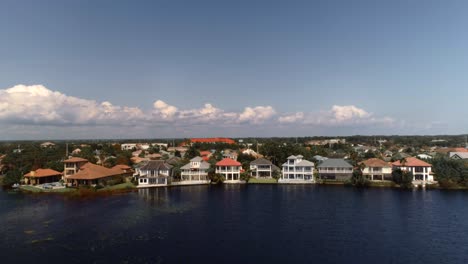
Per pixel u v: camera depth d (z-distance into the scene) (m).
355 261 47.03
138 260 46.59
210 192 105.12
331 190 107.56
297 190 108.19
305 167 128.88
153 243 53.97
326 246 53.00
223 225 64.94
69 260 46.16
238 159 155.50
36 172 117.69
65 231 59.97
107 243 53.62
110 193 102.50
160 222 67.00
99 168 120.06
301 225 64.94
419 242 54.84
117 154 197.75
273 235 58.62
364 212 75.50
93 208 79.88
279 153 154.50
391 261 47.12
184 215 73.06
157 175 117.94
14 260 45.94
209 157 184.38
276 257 48.38
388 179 123.44
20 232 59.16
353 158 161.25
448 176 111.00
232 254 49.47
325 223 66.25
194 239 56.25
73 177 107.94
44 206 82.00
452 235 58.50
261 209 79.25
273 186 118.06
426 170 117.56
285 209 79.12
